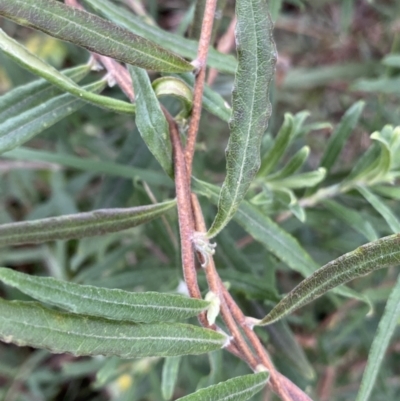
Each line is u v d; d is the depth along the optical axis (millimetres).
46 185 411
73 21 109
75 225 138
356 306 291
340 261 118
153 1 317
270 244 171
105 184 248
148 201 231
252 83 113
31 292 98
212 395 112
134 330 110
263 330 198
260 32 111
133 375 298
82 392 441
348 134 224
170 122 138
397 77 288
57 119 148
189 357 282
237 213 170
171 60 124
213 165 306
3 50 117
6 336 95
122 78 155
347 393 331
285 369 239
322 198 219
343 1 321
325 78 368
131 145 244
